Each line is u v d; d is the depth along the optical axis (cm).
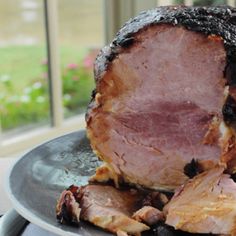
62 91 139
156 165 57
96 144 58
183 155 56
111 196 54
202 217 47
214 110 53
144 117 56
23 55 127
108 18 152
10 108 126
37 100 132
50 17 130
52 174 60
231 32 52
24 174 58
